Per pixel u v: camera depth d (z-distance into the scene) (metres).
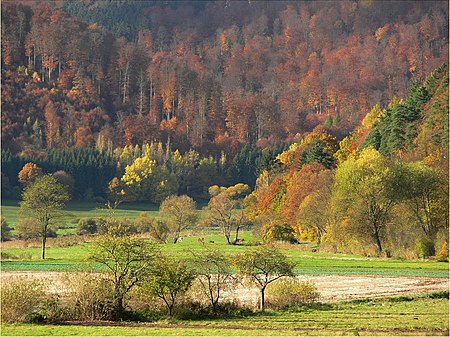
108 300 85.56
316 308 92.44
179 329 75.50
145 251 89.06
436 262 160.12
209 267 91.06
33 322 82.00
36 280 91.62
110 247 88.06
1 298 82.25
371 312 88.06
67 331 73.88
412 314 86.06
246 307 91.56
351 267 147.38
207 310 88.50
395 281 123.25
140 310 87.94
